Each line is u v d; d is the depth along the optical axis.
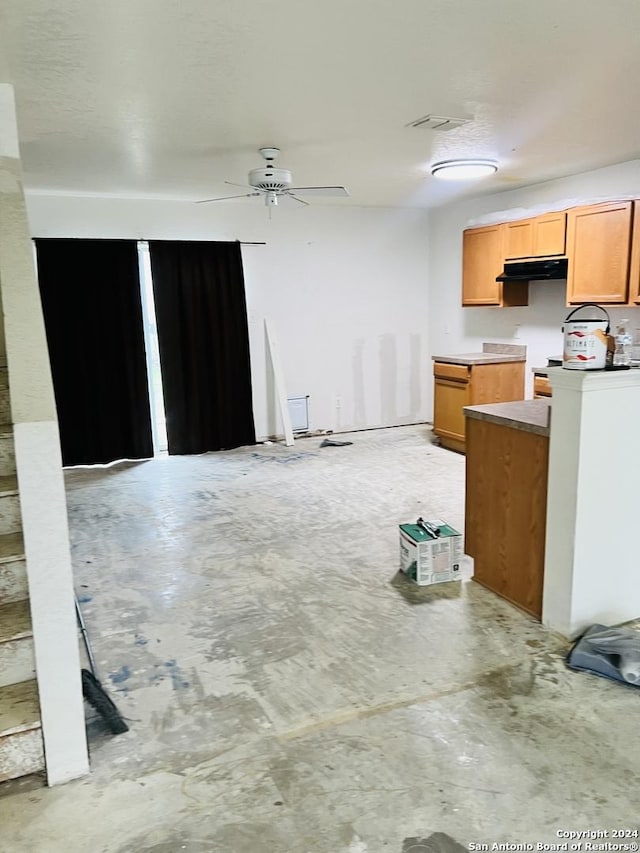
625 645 2.39
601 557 2.61
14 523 2.41
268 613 2.92
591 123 3.53
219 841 1.65
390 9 2.10
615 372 2.44
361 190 5.63
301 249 6.42
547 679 2.34
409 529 3.32
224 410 6.18
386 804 1.76
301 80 2.76
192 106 3.09
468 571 3.36
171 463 5.80
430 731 2.06
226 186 5.17
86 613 2.95
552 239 4.99
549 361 5.11
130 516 4.33
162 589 3.19
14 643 2.04
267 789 1.83
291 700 2.25
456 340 6.85
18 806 1.79
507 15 2.16
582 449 2.46
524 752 1.95
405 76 2.74
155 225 5.74
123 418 5.81
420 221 7.00
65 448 5.61
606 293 4.54
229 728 2.11
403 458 5.79
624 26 2.27
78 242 5.35
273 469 5.50
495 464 2.97
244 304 6.13
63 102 2.99
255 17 2.14
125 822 1.72
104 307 5.53
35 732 1.88
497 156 4.35
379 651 2.56
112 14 2.10
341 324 6.77
